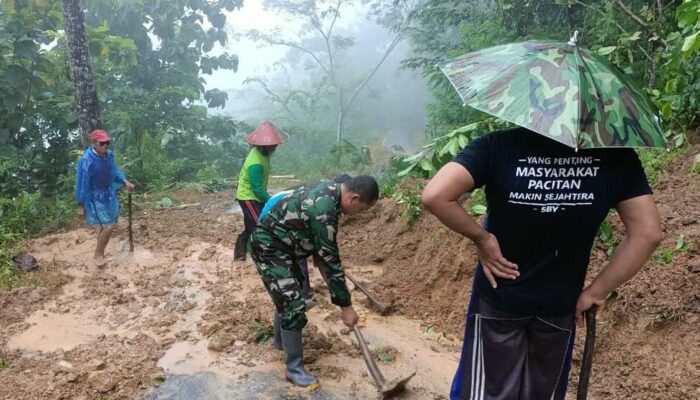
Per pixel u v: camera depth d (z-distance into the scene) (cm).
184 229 732
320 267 377
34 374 406
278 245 369
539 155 212
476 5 1264
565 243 223
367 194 340
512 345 241
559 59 216
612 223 452
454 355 434
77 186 593
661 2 648
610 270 227
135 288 561
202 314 500
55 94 1130
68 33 879
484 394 250
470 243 502
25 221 739
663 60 618
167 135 1274
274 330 432
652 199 215
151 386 394
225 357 430
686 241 402
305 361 420
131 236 650
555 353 243
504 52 236
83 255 648
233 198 920
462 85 229
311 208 344
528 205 216
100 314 508
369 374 406
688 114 572
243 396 380
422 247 562
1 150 1008
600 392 358
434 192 214
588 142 195
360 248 631
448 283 505
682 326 357
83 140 913
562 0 775
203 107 1502
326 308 505
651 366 350
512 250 227
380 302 508
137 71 1443
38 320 497
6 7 957
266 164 532
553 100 204
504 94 213
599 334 390
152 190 984
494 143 218
